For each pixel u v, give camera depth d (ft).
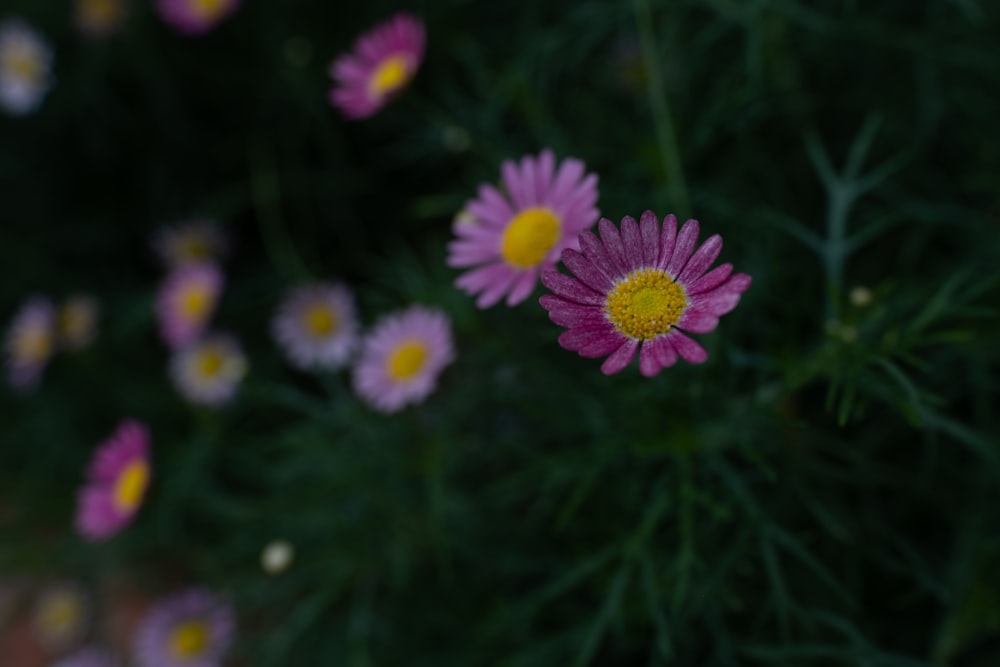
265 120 2.05
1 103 1.99
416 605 1.71
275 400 1.83
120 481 1.59
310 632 1.80
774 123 1.69
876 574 1.52
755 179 1.68
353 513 1.70
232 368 1.82
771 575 1.35
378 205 2.05
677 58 1.75
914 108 1.67
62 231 2.13
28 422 2.10
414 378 1.51
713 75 1.74
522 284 1.25
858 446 1.50
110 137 2.11
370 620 1.70
